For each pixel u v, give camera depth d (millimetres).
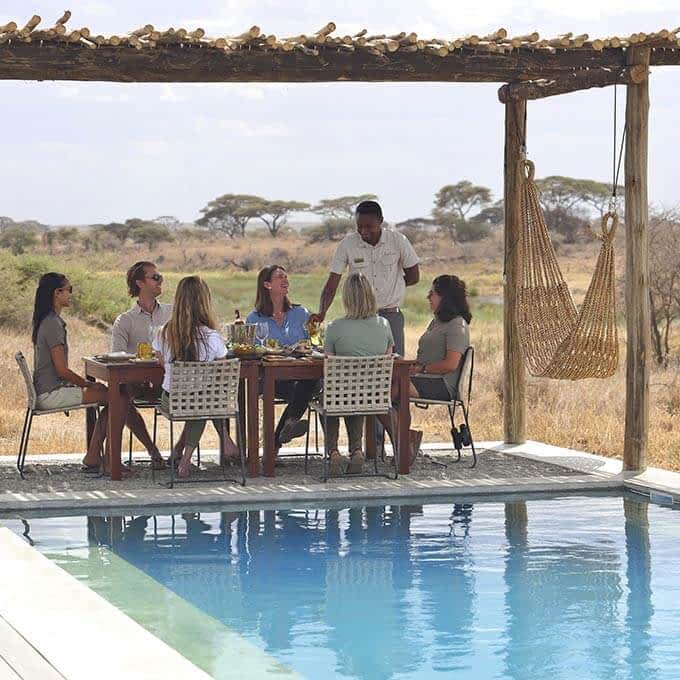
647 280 11109
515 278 12789
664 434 13805
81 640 5758
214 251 74625
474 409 15984
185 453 10648
